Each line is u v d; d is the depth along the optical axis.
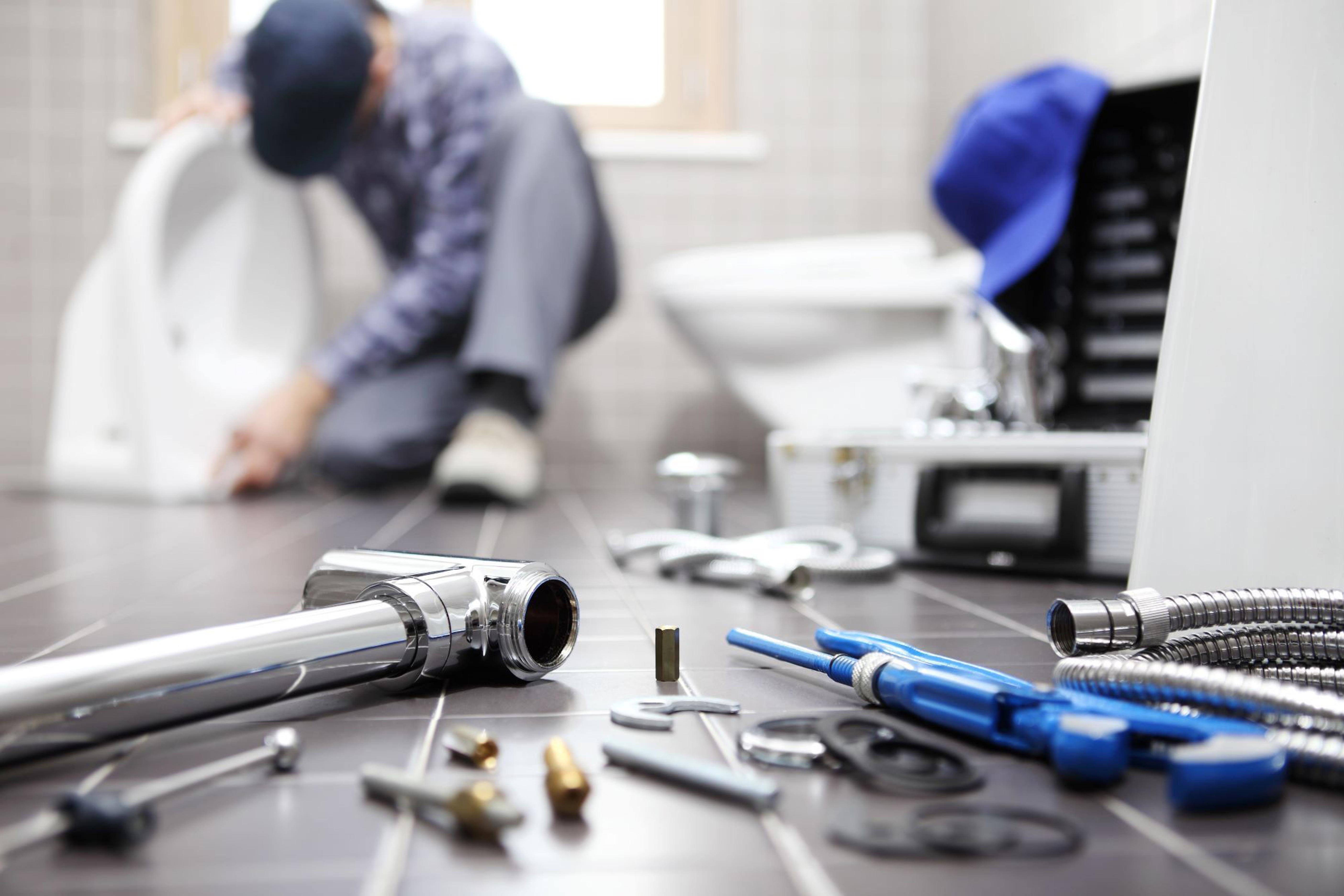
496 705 0.58
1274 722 0.45
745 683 0.63
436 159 2.36
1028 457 1.02
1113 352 1.18
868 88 3.08
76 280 2.93
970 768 0.43
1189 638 0.60
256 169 2.39
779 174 3.06
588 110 3.10
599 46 3.10
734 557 1.01
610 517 1.79
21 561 1.25
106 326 2.27
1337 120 0.63
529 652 0.62
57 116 2.92
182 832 0.39
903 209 3.10
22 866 0.36
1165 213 1.14
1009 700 0.47
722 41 3.10
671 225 3.04
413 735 0.52
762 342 2.46
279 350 2.47
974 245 1.27
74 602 0.96
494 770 0.46
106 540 1.48
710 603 0.93
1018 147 1.19
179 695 0.47
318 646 0.53
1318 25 0.64
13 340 2.93
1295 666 0.60
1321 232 0.63
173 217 2.31
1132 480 0.96
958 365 2.33
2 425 2.93
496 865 0.36
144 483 2.12
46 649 0.75
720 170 3.04
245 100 2.30
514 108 2.16
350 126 2.27
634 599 0.95
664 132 3.11
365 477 2.32
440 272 2.37
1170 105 1.14
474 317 2.18
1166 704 0.49
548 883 0.35
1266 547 0.64
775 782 0.44
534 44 3.09
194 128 2.23
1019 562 1.04
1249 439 0.65
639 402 3.04
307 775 0.45
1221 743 0.42
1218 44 0.68
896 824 0.39
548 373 2.09
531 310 2.04
